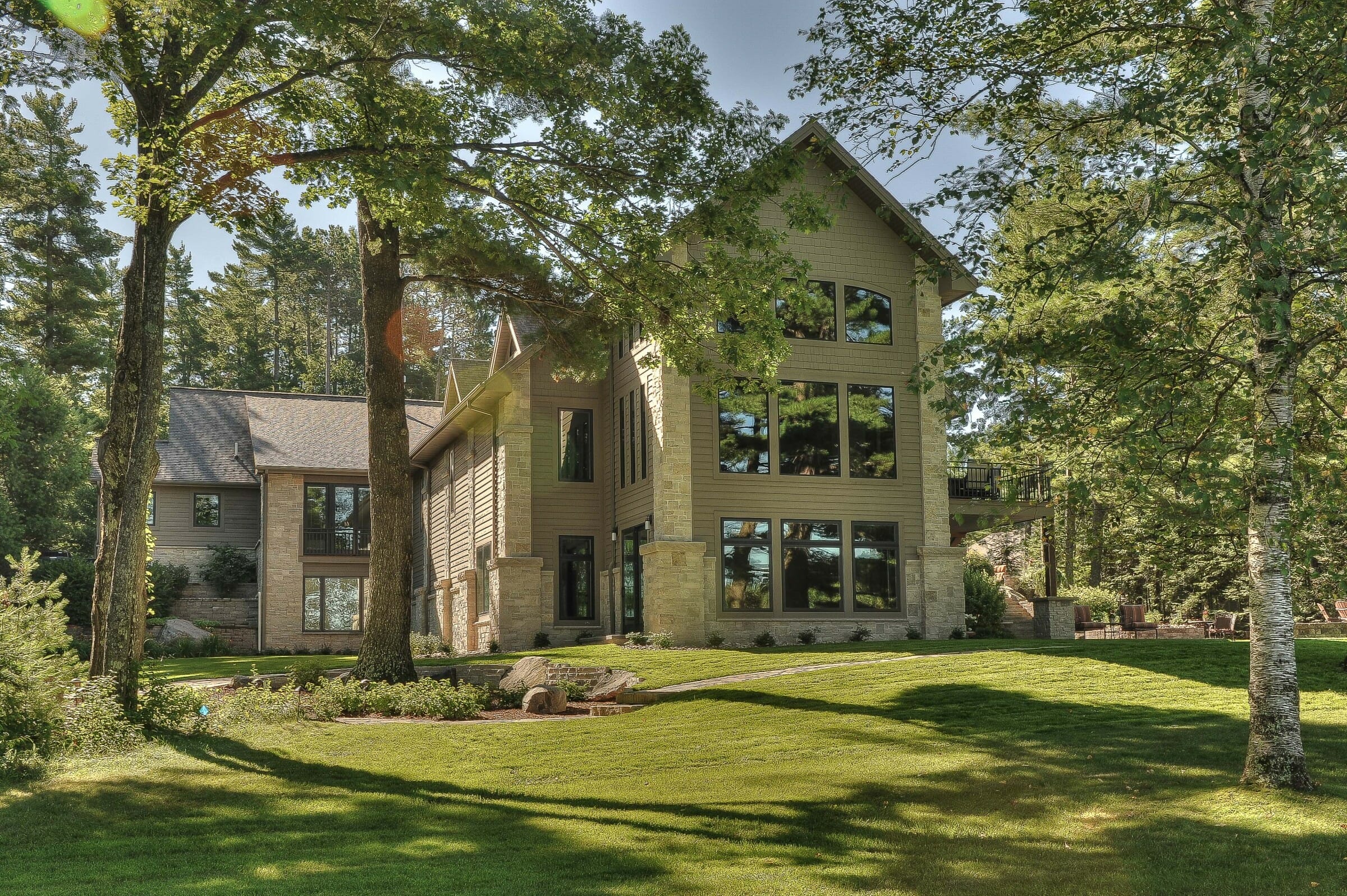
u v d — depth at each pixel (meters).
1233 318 10.25
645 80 14.95
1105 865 8.94
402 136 14.95
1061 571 37.09
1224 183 10.70
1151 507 11.49
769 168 15.49
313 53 14.16
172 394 45.44
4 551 44.03
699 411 25.56
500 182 17.88
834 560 26.11
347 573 40.28
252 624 40.09
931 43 11.76
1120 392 8.98
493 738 15.47
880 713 16.12
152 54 14.59
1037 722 15.05
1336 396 10.52
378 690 18.56
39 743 13.10
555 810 11.34
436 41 14.26
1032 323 10.76
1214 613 37.44
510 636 27.86
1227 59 10.00
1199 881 8.43
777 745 14.42
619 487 28.42
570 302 21.47
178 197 14.95
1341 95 9.56
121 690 14.81
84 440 51.94
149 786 11.95
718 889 8.59
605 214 17.28
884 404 26.84
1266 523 10.38
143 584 15.55
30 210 53.75
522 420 28.80
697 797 11.81
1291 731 10.51
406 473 20.95
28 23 13.71
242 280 73.56
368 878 8.75
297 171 17.36
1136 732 14.06
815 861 9.43
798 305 16.89
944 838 9.98
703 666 21.09
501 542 28.92
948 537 26.75
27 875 8.72
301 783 12.49
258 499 42.16
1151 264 11.27
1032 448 11.46
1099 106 10.85
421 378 69.38
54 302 53.69
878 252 27.03
